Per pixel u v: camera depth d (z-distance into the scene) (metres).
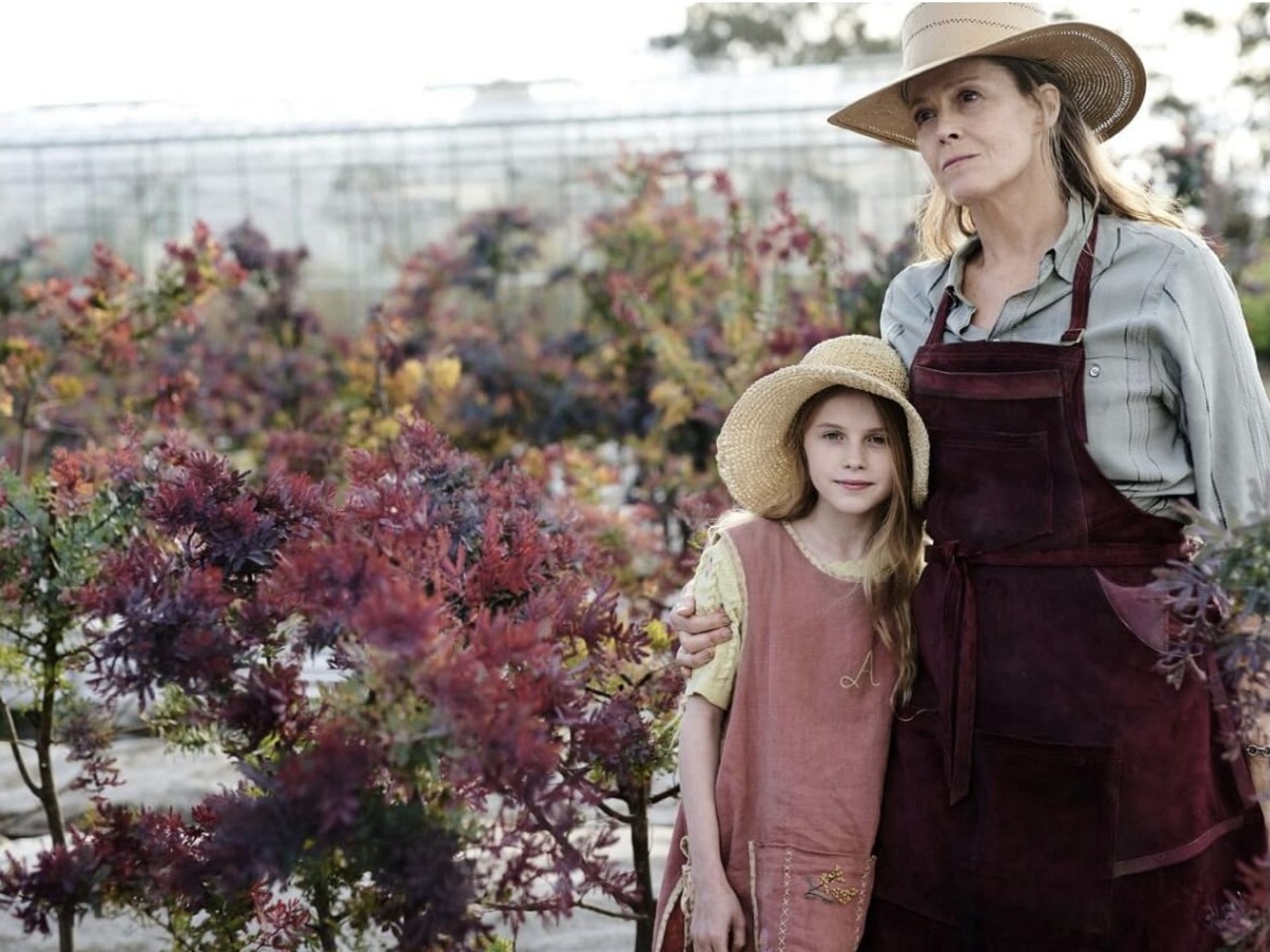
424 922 1.74
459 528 2.24
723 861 2.04
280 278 8.02
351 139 10.10
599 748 1.89
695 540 3.04
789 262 6.53
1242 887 1.98
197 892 1.93
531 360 7.46
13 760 3.92
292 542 2.03
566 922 3.04
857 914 2.01
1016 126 2.01
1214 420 1.92
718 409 5.90
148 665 1.90
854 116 2.36
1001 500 1.94
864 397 2.05
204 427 7.30
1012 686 1.91
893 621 2.03
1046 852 1.89
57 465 2.44
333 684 2.02
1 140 10.02
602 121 9.67
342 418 6.38
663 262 7.26
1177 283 1.93
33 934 2.86
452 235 8.61
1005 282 2.05
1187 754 1.89
